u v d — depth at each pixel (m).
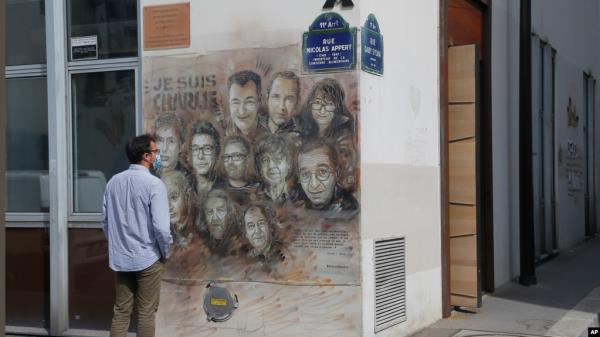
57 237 7.65
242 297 6.84
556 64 15.68
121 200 6.16
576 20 18.11
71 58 7.82
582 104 18.89
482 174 10.09
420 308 7.84
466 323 8.21
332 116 6.53
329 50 6.54
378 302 6.78
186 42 7.08
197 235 7.01
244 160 6.85
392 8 7.20
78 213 7.73
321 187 6.57
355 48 6.46
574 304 9.41
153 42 7.21
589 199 19.83
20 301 7.90
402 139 7.41
